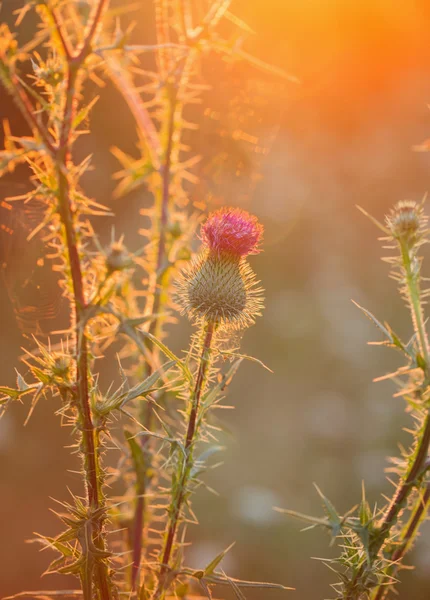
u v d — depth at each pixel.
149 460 0.78
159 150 0.83
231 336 0.72
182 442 0.69
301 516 0.68
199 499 1.68
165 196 0.82
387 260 0.71
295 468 1.84
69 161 0.66
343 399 2.14
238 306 0.71
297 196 2.82
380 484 1.77
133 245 1.98
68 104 0.65
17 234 0.82
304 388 2.18
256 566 1.51
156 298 0.80
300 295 2.58
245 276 0.73
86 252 0.66
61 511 1.59
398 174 2.97
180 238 0.81
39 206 0.82
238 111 1.03
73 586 1.44
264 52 1.75
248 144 1.03
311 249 2.76
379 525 0.69
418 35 3.09
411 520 0.69
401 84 3.12
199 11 0.85
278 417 2.04
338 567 1.49
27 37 1.11
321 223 2.82
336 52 2.92
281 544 1.56
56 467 1.70
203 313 0.71
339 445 1.94
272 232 2.72
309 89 2.92
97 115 2.00
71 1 0.66
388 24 3.04
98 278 0.66
